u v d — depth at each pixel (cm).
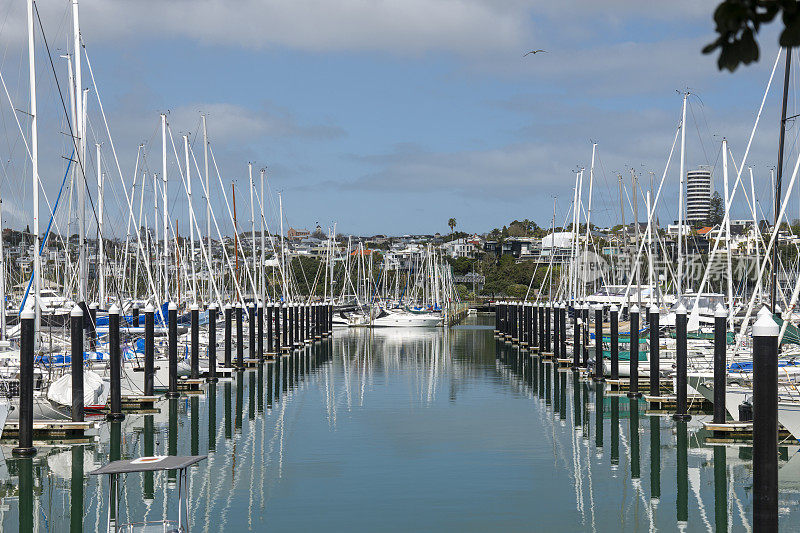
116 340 3662
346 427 3691
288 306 7550
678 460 3006
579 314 5869
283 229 10475
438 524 2278
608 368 5222
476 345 8556
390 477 2783
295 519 2323
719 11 449
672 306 7038
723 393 3262
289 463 2981
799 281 3167
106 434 3447
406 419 3897
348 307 13475
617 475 2814
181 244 9544
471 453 3148
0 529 2264
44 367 3453
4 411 3034
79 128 4503
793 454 2964
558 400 4453
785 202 3612
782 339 3134
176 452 3152
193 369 4878
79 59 4116
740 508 2441
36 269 3488
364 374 5775
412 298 16225
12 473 2797
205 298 9475
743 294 6800
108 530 2052
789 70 3394
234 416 3962
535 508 2431
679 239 6619
